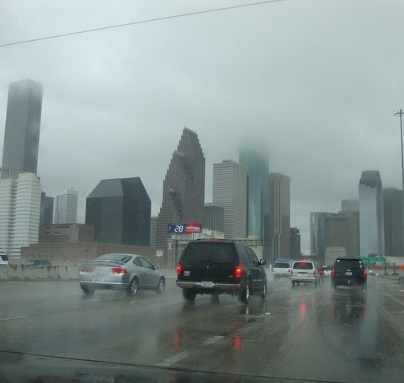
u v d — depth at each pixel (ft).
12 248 303.27
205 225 493.77
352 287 101.55
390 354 27.30
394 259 361.92
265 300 60.85
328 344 30.04
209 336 31.96
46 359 24.81
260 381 21.47
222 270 51.88
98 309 44.86
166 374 22.30
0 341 29.12
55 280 94.22
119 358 25.25
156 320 38.78
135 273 59.52
